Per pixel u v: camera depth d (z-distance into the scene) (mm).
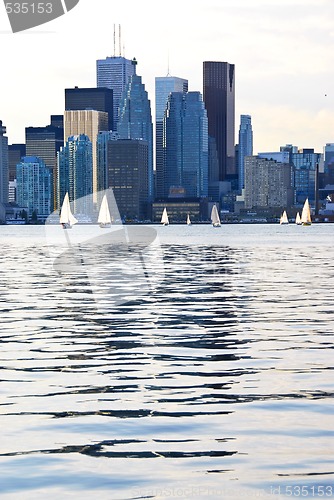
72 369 29469
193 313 46969
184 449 19219
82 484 16906
